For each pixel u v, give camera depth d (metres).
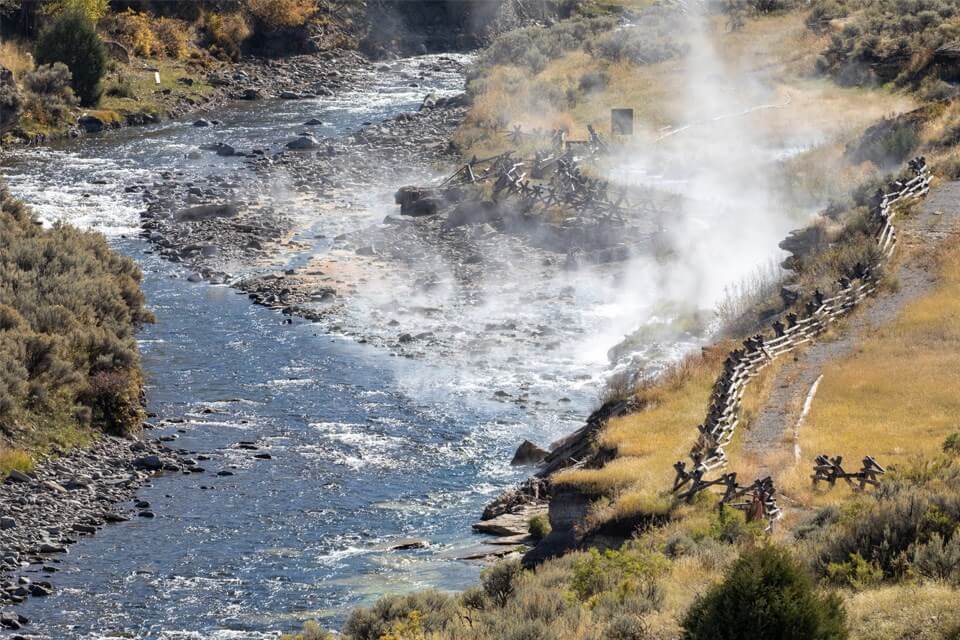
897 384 40.31
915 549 24.25
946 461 31.92
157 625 31.45
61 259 57.31
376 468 42.69
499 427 46.41
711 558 27.16
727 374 40.59
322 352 54.75
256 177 87.06
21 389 43.38
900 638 20.30
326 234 73.75
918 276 50.91
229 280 65.38
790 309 48.81
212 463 42.94
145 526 37.78
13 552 35.38
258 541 36.81
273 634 30.75
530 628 23.03
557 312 59.56
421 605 27.84
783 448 36.03
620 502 32.53
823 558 25.52
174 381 50.88
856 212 56.66
